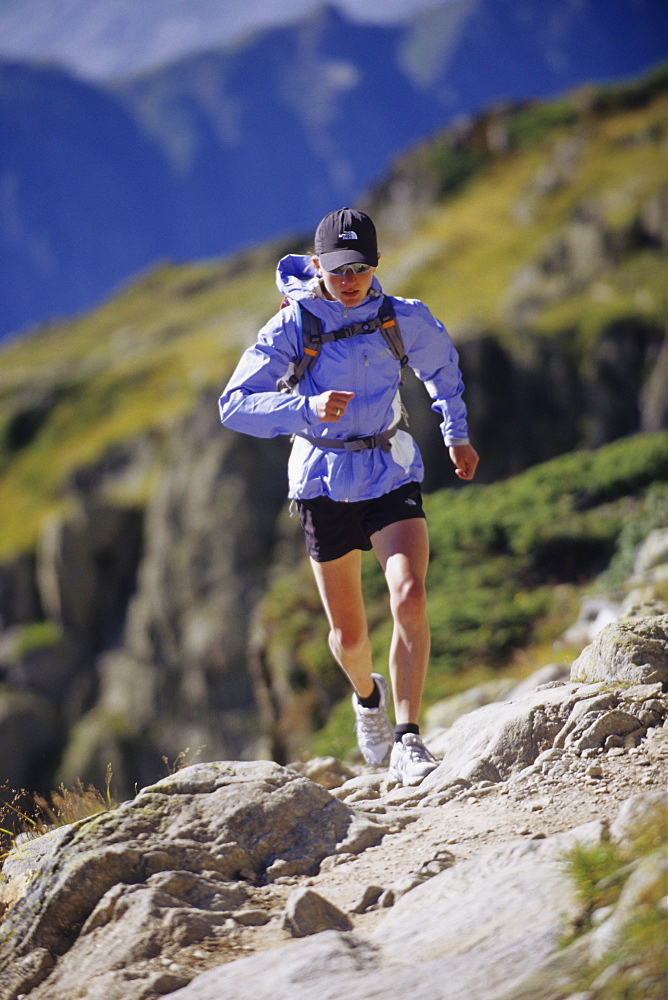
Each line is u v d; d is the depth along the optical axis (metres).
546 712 3.86
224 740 35.53
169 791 3.35
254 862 3.19
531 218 66.69
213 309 117.25
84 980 2.68
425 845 3.20
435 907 2.66
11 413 79.06
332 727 9.27
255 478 35.81
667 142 67.31
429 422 29.19
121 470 51.91
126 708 39.34
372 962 2.46
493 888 2.62
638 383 35.47
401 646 4.12
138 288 148.00
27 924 2.93
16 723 40.69
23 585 47.19
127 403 76.38
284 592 12.73
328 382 4.05
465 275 61.97
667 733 3.57
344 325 4.04
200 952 2.71
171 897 2.91
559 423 35.25
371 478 4.16
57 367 114.19
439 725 7.32
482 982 2.17
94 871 3.01
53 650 43.31
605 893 2.36
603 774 3.43
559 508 12.40
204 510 36.12
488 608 10.53
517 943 2.29
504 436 35.06
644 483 12.51
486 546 12.18
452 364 4.33
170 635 37.81
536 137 85.38
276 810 3.31
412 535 4.19
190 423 37.50
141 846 3.12
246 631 35.22
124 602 44.16
